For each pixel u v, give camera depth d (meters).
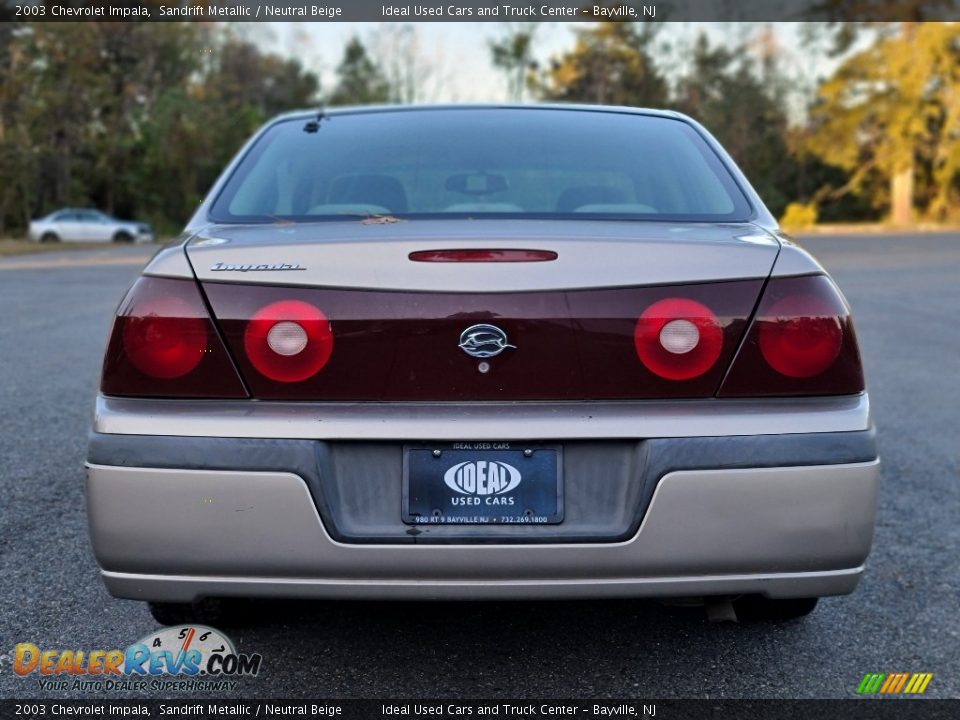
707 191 2.48
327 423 1.87
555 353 1.90
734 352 1.93
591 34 51.94
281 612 2.62
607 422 1.87
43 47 36.94
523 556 1.86
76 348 7.00
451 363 1.90
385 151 2.67
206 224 2.33
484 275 1.92
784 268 1.99
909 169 42.59
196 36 43.97
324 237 2.03
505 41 51.16
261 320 1.91
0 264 17.34
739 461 1.88
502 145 2.68
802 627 2.56
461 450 1.89
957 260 17.75
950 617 2.62
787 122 51.31
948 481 3.91
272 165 2.63
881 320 9.20
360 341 1.90
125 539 1.90
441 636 2.48
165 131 41.59
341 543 1.86
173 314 1.93
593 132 2.78
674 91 52.88
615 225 2.17
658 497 1.87
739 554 1.89
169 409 1.91
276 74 56.69
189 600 1.93
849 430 1.92
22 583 2.77
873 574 2.93
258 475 1.86
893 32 40.03
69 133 38.59
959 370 6.53
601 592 1.90
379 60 55.16
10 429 4.52
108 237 29.86
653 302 1.92
